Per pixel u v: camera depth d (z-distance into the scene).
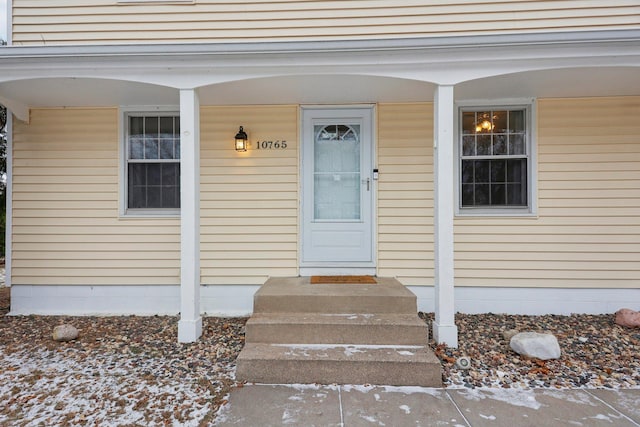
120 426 2.23
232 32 4.39
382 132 4.50
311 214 4.56
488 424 2.28
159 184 4.68
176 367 3.03
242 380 2.80
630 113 4.31
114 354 3.29
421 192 4.48
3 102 4.26
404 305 3.49
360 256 4.54
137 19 4.41
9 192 4.56
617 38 3.12
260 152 4.56
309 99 4.33
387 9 4.33
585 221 4.37
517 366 3.02
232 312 4.52
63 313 4.57
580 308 4.37
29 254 4.58
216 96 4.18
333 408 2.45
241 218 4.56
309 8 4.38
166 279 4.58
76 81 3.64
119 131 4.57
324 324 3.16
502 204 4.51
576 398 2.56
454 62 3.38
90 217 4.59
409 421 2.31
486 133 4.50
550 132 4.38
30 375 2.88
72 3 4.41
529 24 4.23
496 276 4.44
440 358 3.14
